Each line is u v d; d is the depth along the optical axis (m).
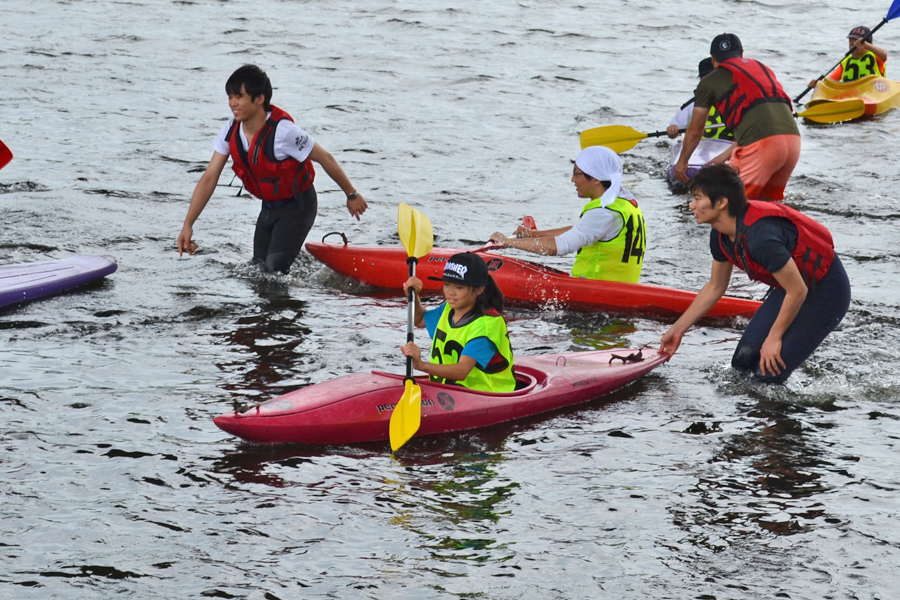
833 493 12.23
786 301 14.85
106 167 29.09
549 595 10.11
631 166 31.45
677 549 10.98
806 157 31.91
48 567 10.42
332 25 51.34
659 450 13.44
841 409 14.82
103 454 12.88
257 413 13.16
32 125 33.03
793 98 40.00
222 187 28.03
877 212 26.33
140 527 11.22
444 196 27.61
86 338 17.11
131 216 24.98
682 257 23.12
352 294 20.31
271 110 19.48
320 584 10.24
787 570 10.59
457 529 11.34
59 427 13.60
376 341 17.44
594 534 11.26
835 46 49.91
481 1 58.59
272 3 56.19
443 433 13.95
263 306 19.16
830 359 16.72
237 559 10.66
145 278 20.55
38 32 47.28
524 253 23.64
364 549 10.88
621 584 10.30
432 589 10.17
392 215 25.88
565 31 51.91
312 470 12.70
